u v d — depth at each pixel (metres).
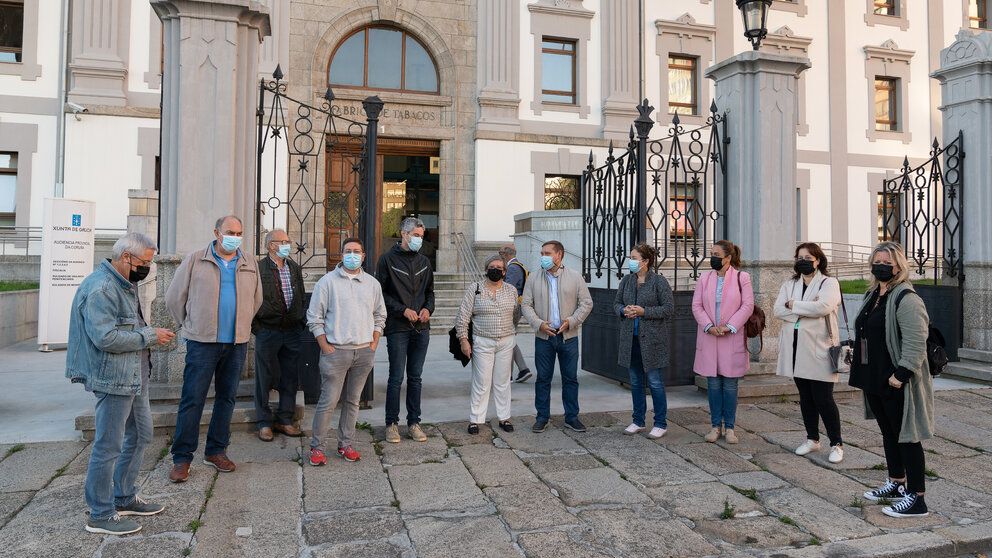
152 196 8.91
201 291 4.16
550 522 3.63
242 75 5.75
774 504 3.95
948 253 8.41
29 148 13.93
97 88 14.00
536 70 16.72
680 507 3.89
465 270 15.77
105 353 3.30
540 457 4.83
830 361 4.78
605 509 3.84
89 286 3.32
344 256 4.58
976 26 20.44
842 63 18.92
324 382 4.54
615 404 6.65
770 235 7.04
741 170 7.07
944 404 6.68
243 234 5.71
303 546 3.30
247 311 4.33
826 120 18.70
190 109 5.49
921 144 19.61
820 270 4.96
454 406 6.45
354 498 3.95
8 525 3.46
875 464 4.72
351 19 15.70
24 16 13.98
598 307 7.79
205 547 3.25
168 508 3.71
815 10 18.78
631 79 17.23
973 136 8.12
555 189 16.95
